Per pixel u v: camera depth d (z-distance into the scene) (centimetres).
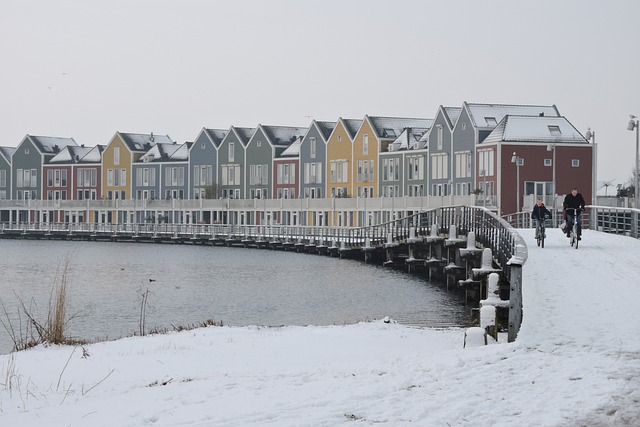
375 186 10956
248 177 12412
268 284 5712
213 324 3316
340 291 5212
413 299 4731
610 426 980
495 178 8919
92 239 12281
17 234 13000
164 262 7925
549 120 9119
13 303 4738
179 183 13188
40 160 14488
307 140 11775
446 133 9875
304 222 11175
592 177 8938
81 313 4228
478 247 4822
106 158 13912
